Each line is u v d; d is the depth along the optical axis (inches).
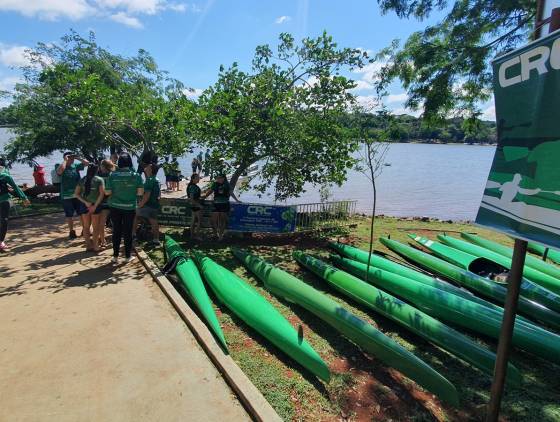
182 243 336.2
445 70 309.9
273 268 246.5
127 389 133.2
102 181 271.6
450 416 130.4
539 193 88.4
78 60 523.2
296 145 349.1
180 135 338.0
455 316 198.1
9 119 562.3
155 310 191.8
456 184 1042.7
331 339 180.1
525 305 213.3
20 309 189.0
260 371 149.4
